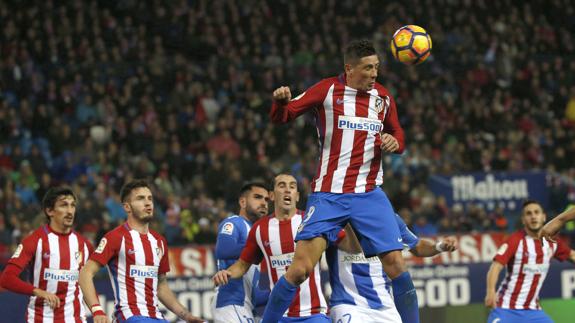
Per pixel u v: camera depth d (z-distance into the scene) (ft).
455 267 144.77
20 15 252.62
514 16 301.43
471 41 288.10
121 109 233.96
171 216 187.11
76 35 251.80
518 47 295.07
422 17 288.51
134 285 94.17
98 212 178.81
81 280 91.86
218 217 184.85
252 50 265.75
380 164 77.00
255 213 105.81
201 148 225.15
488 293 118.21
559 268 144.66
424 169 216.54
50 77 240.73
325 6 287.07
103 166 206.18
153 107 234.79
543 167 240.53
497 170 231.30
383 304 95.50
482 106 260.42
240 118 241.76
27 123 222.69
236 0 279.08
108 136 222.48
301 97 75.10
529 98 271.69
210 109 240.32
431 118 244.63
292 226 95.45
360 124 75.56
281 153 226.17
